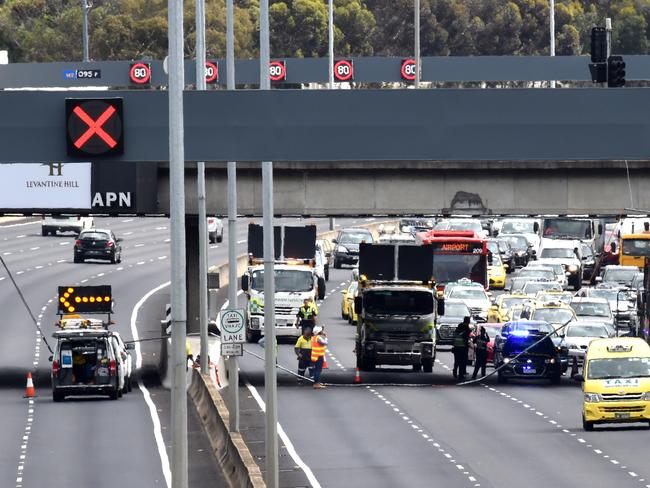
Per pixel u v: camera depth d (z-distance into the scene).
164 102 101.25
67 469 136.88
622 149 103.25
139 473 134.88
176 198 87.44
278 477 125.44
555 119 103.44
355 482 124.81
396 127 103.62
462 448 142.12
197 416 170.12
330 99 103.44
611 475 125.44
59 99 102.19
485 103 103.62
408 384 196.12
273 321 118.56
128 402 182.12
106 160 101.06
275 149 103.38
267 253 120.38
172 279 87.88
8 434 157.25
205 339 187.50
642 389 151.25
